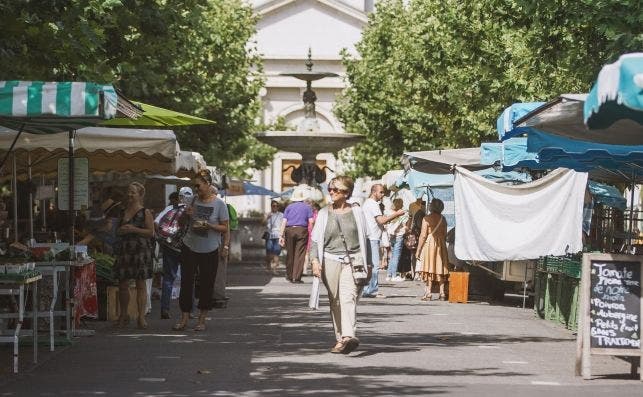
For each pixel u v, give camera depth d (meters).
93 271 20.33
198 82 45.53
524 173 31.42
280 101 96.06
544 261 25.86
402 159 36.66
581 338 15.66
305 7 95.62
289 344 19.12
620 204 26.48
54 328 19.78
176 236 23.81
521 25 27.42
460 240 28.00
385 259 46.97
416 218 40.59
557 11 23.91
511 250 27.17
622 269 15.62
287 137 49.75
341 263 17.89
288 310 26.66
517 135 20.16
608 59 21.69
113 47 23.69
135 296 23.56
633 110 13.03
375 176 68.75
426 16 50.03
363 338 20.36
